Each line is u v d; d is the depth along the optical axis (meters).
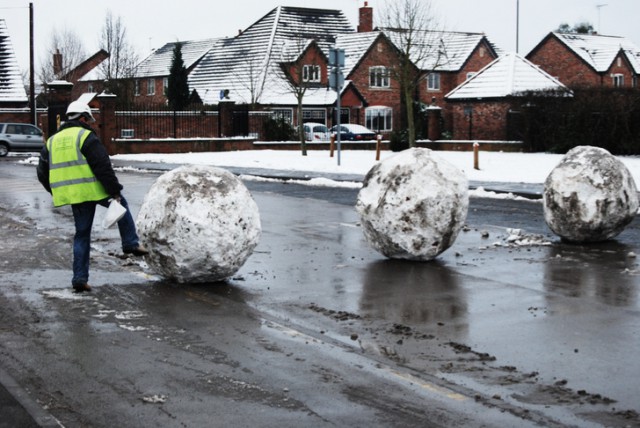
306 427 5.15
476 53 59.78
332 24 60.50
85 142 8.77
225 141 39.72
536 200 18.31
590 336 7.21
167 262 9.18
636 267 10.33
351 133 48.94
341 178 23.39
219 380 6.07
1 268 10.35
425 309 8.23
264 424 5.20
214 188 9.21
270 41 56.47
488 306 8.33
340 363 6.48
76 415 5.38
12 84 48.31
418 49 45.69
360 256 11.19
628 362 6.47
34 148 39.47
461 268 10.26
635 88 33.75
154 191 9.29
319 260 10.90
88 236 9.05
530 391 5.82
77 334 7.31
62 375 6.18
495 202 17.95
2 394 5.77
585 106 35.12
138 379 6.09
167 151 38.00
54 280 9.61
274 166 28.42
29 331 7.41
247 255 9.40
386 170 10.53
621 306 8.29
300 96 36.22
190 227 9.01
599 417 5.32
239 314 8.05
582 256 11.11
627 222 12.09
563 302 8.47
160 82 64.31
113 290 9.07
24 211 16.39
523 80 44.78
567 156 12.30
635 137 33.47
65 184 8.78
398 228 10.34
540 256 11.11
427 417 5.32
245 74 55.56
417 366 6.41
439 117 45.47
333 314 8.05
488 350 6.82
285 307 8.34
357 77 56.00
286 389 5.87
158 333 7.36
